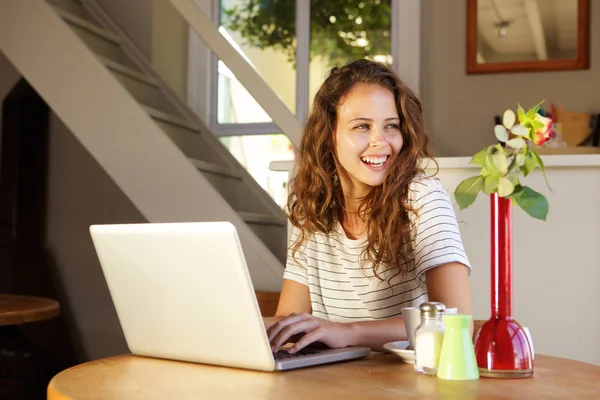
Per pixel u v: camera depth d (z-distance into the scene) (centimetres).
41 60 370
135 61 481
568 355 215
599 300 213
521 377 121
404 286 167
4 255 496
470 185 124
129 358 143
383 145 162
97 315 512
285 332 137
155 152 351
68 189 521
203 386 115
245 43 519
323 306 176
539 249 218
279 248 429
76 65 365
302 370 128
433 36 476
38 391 417
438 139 473
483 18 467
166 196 348
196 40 523
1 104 507
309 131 174
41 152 522
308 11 507
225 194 429
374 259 164
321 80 505
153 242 133
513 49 462
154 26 495
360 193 170
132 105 356
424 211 160
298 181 178
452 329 120
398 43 480
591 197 214
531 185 219
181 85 521
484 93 467
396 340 149
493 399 105
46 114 523
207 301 129
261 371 127
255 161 523
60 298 516
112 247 141
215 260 125
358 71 168
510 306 125
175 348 138
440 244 156
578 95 453
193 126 450
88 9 497
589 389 112
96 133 360
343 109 166
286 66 511
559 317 216
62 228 520
